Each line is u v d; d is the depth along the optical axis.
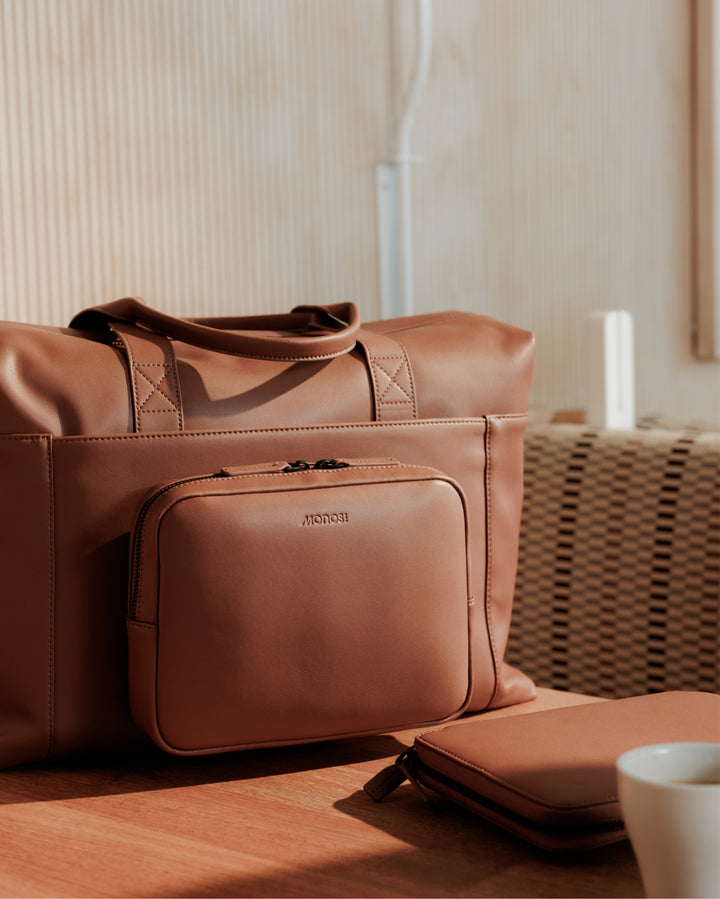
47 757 0.65
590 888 0.48
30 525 0.62
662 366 1.72
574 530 1.10
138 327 0.69
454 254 1.39
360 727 0.64
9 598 0.63
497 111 1.43
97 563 0.63
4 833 0.55
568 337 1.57
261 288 1.15
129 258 1.02
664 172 1.70
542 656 1.11
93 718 0.64
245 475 0.62
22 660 0.63
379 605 0.62
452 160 1.37
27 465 0.62
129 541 0.64
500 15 1.43
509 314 1.47
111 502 0.63
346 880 0.49
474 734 0.60
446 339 0.75
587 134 1.57
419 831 0.55
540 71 1.49
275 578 0.60
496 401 0.75
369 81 1.26
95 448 0.63
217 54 1.09
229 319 0.77
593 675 1.08
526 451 1.15
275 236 1.16
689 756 0.41
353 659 0.62
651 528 1.05
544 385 1.53
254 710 0.60
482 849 0.52
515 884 0.48
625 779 0.38
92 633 0.64
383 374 0.71
